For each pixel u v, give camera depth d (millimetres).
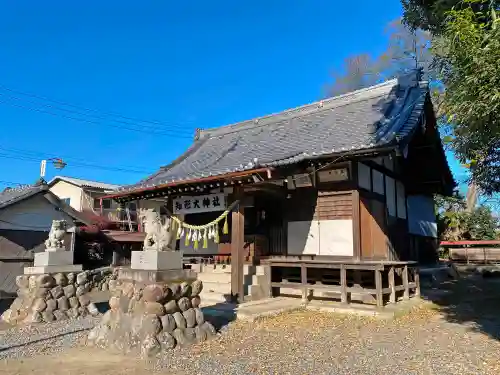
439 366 5922
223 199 12117
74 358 6461
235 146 16234
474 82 5766
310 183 12172
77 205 29938
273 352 6688
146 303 6992
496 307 11273
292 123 16250
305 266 11250
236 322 8938
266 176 10289
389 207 13852
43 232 15758
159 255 7363
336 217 11656
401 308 10219
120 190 14797
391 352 6707
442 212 34062
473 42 5980
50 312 9812
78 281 10617
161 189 12352
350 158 10633
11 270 14586
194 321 7461
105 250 24094
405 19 10227
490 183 11109
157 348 6574
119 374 5645
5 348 7160
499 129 6039
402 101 13250
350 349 6895
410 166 16547
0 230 14477
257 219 13453
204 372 5703
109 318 7480
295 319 9352
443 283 17312
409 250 15898
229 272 12828
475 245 30812
